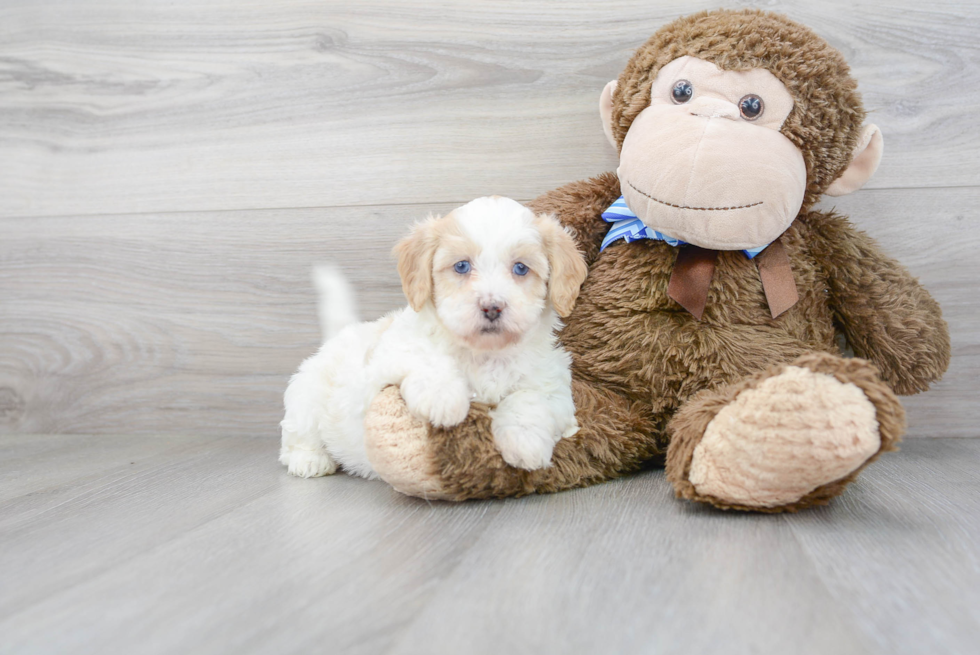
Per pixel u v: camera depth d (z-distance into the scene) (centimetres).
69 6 198
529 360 132
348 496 134
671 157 130
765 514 114
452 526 112
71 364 204
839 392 103
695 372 140
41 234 203
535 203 162
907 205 172
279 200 192
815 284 151
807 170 137
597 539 103
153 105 196
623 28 177
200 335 198
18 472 158
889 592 83
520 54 181
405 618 78
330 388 148
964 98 169
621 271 148
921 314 147
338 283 181
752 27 137
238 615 80
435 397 119
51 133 201
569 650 70
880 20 169
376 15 185
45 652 73
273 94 191
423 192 187
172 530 114
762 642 71
